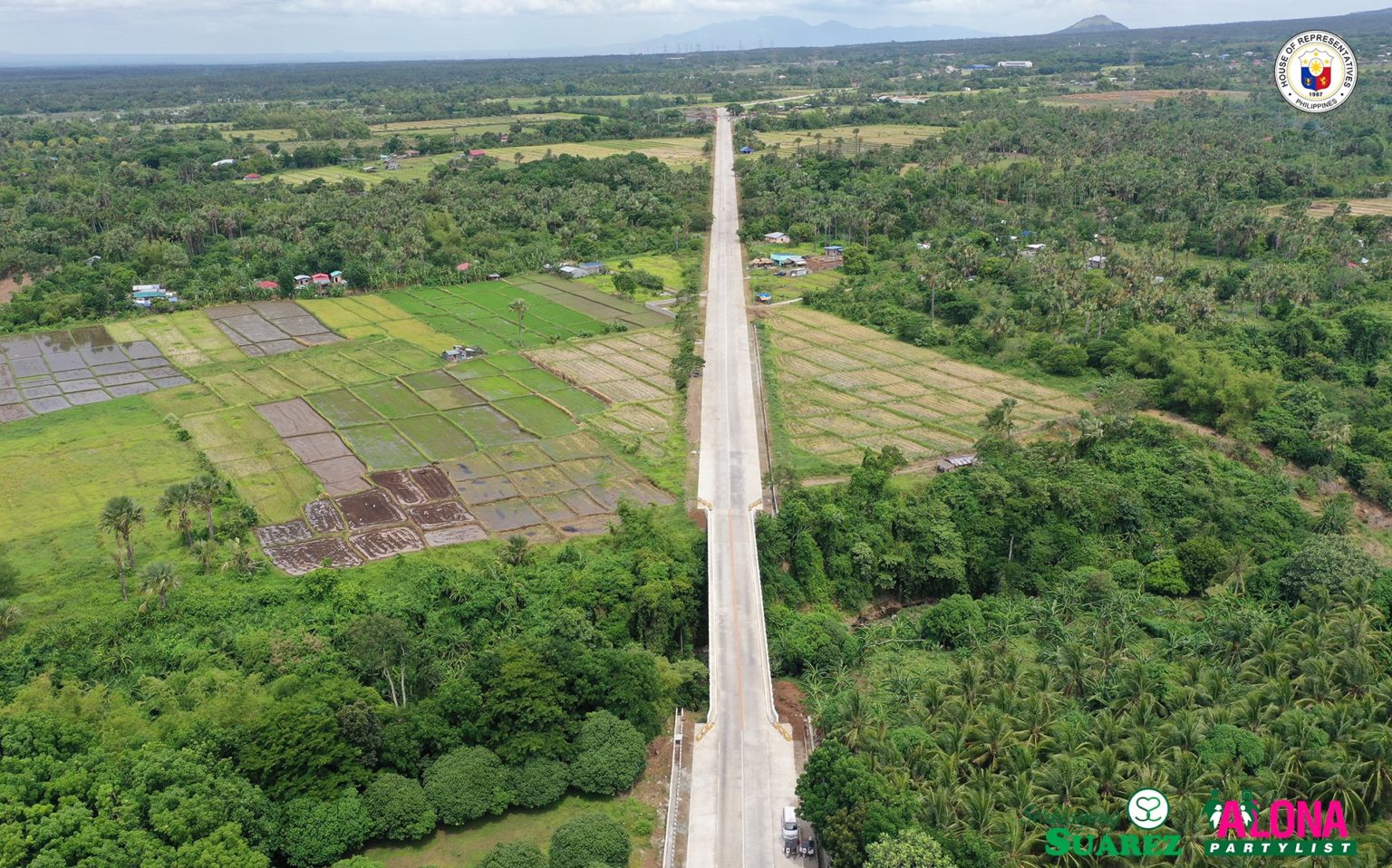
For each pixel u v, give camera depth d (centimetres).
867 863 8762
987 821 9119
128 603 13525
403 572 14362
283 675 11981
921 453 18200
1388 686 10612
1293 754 9931
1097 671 12025
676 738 11919
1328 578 14138
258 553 15062
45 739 9819
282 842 9700
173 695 11425
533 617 13500
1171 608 14725
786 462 17688
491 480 17538
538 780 10731
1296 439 18575
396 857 10106
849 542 15612
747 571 14375
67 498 16675
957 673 11862
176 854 8831
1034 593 15500
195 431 19425
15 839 8538
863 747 10538
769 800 10619
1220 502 16350
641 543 14875
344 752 10400
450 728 11112
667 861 9944
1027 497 16175
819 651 13475
